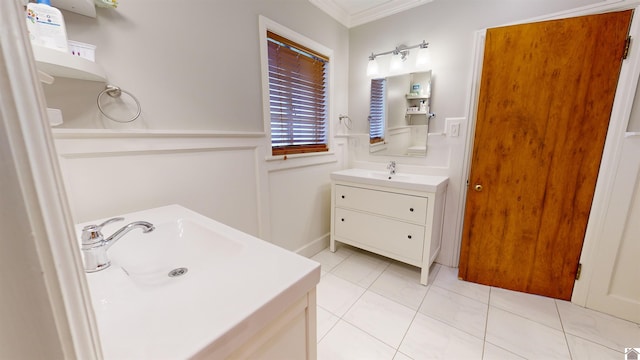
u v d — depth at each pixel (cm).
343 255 240
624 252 147
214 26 141
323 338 140
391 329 147
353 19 246
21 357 22
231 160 159
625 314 150
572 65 146
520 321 151
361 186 213
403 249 198
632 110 136
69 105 97
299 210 220
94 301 50
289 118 207
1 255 20
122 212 113
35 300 22
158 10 118
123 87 109
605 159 146
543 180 163
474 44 188
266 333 51
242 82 160
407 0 214
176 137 129
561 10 159
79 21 95
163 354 38
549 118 156
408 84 226
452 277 202
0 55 19
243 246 75
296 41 197
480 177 181
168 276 79
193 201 141
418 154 228
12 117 20
